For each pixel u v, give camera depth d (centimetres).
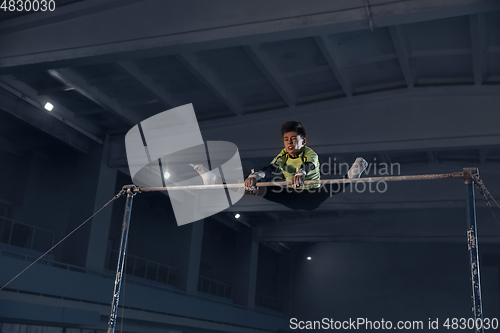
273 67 1530
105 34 1220
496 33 1324
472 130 1520
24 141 2094
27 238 2034
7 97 1648
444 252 3481
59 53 1249
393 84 1633
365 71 1580
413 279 3500
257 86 1667
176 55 1409
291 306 3825
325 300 3725
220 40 1128
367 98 1658
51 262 1769
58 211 2230
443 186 2275
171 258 2722
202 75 1523
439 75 1594
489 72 1527
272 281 3950
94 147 2072
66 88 1675
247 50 1380
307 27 1068
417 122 1591
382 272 3612
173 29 1162
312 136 1706
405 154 2202
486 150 2098
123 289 2019
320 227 3192
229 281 3694
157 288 2419
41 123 1808
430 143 1555
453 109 1564
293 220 3297
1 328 1487
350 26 1060
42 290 1622
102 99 1738
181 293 2572
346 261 3759
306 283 3844
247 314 3080
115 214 2566
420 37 1394
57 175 2261
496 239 2630
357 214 3111
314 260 3878
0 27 1320
